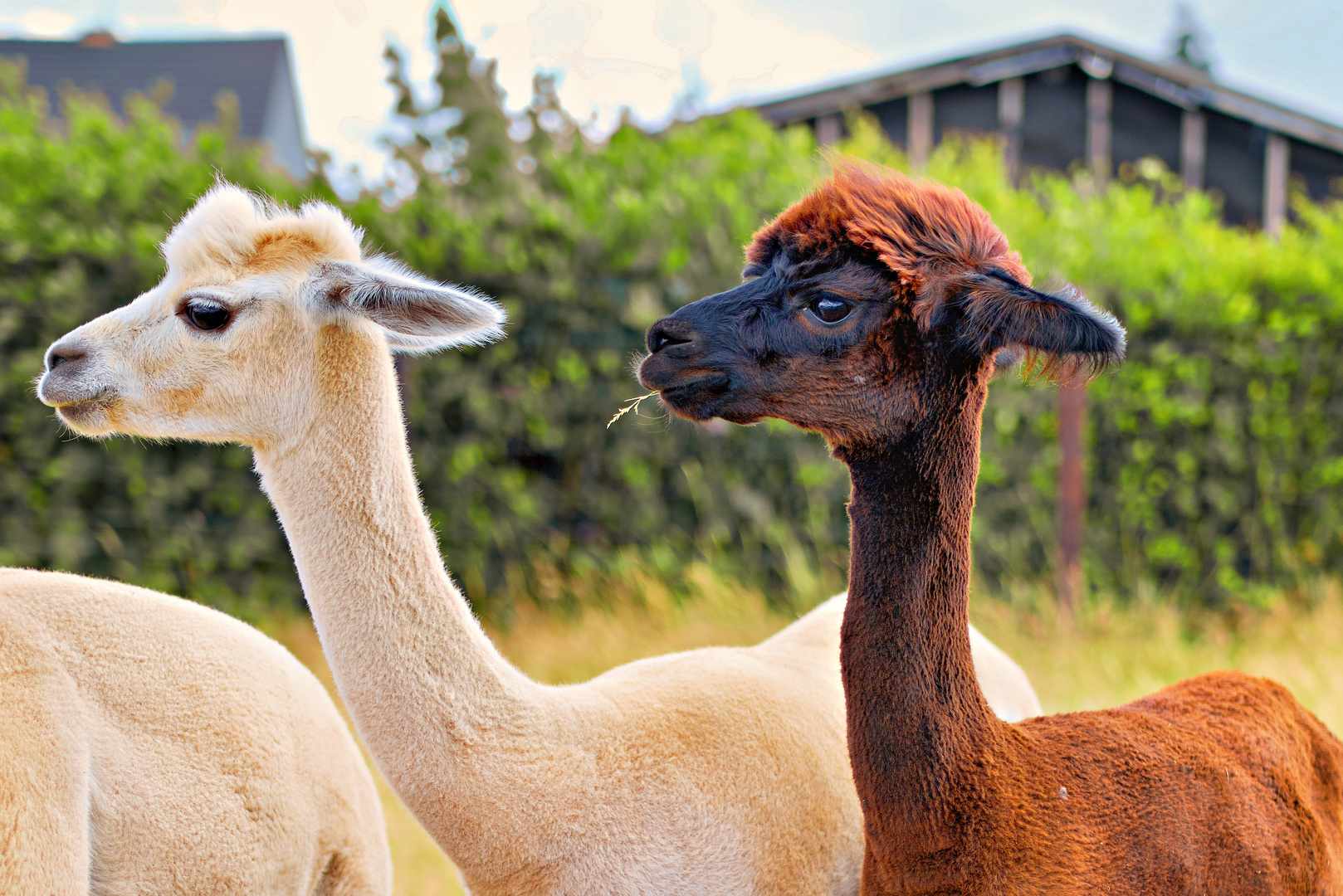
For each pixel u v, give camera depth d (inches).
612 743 92.7
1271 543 294.4
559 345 247.6
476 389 241.0
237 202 96.8
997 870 81.8
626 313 248.8
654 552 249.0
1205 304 284.5
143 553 231.9
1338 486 299.0
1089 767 89.7
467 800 88.4
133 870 79.4
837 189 87.0
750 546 258.5
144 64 866.1
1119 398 282.7
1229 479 292.4
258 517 236.2
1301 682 205.3
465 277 240.2
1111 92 631.2
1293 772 102.0
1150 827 88.0
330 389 93.2
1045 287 89.9
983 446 271.6
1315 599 271.7
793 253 86.4
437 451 240.8
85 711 79.4
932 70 609.6
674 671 104.2
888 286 83.9
